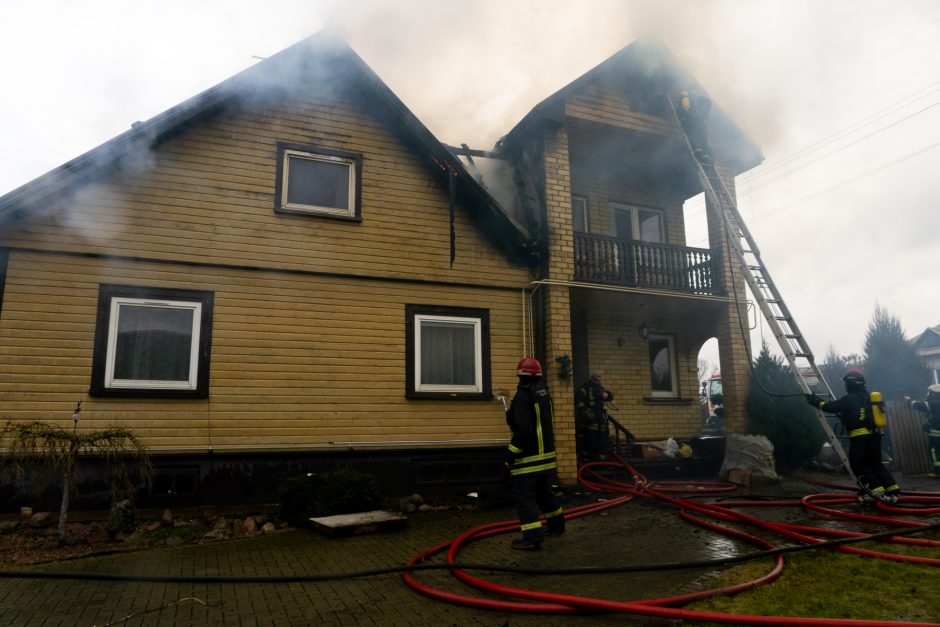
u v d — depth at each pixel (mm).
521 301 10008
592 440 10297
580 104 10875
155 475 7051
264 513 7738
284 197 8781
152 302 7883
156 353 7840
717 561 4477
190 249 8133
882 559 4895
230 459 7832
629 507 7898
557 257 10102
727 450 10570
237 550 5883
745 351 11430
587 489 9266
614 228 12812
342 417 8484
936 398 10875
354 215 9109
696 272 11555
